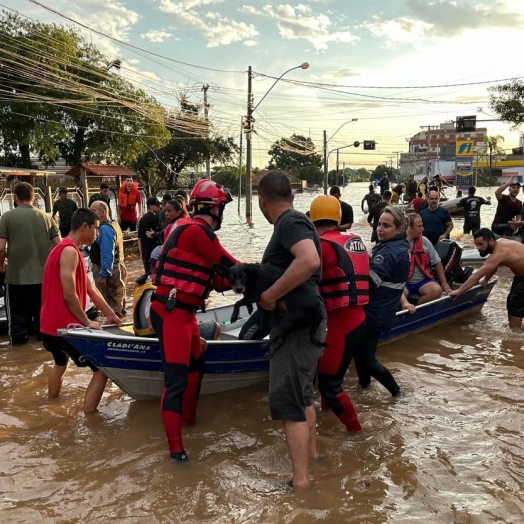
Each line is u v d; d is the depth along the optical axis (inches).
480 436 161.5
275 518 121.6
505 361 230.2
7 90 890.7
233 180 2551.7
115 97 977.5
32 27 907.4
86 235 189.0
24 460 151.6
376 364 188.4
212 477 140.5
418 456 149.7
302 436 131.6
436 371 219.3
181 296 148.9
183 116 1083.3
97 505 129.0
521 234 456.4
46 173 720.3
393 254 180.9
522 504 126.2
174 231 150.6
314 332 127.6
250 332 202.4
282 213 131.0
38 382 214.5
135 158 1166.3
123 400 196.5
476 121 1306.6
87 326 184.7
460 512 123.4
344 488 133.7
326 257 150.6
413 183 1162.6
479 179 3676.2
